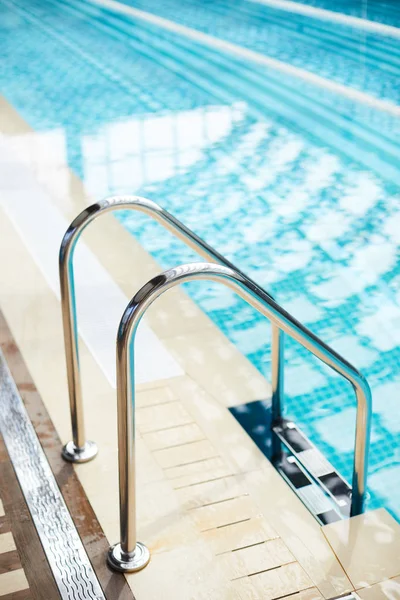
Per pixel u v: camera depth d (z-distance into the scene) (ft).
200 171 19.69
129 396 6.59
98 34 35.22
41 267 13.76
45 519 7.81
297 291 14.26
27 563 7.30
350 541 7.65
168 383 10.30
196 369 10.68
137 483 8.40
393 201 17.70
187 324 12.02
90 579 7.13
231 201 17.98
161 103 25.31
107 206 7.50
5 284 13.12
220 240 16.19
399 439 10.68
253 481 8.48
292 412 11.28
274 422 9.64
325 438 10.75
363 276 14.65
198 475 8.54
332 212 17.28
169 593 7.02
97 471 8.48
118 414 6.70
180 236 7.55
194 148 21.22
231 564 7.36
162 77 28.22
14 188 17.65
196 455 8.86
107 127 22.95
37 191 17.46
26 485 8.28
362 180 18.93
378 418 11.07
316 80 27.40
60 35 35.22
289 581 7.18
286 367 12.26
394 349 12.60
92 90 26.76
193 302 12.74
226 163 20.22
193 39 33.99
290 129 22.70
